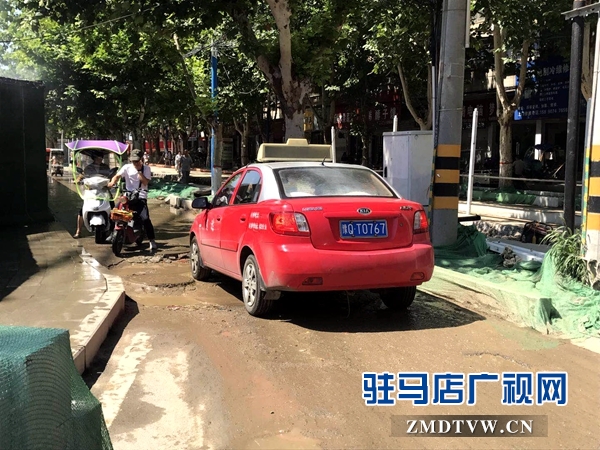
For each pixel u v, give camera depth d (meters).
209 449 3.46
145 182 10.01
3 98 11.61
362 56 24.25
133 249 10.38
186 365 4.77
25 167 12.20
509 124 19.62
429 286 7.21
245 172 6.93
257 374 4.56
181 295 7.15
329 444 3.52
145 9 11.39
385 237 5.62
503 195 18.27
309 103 30.69
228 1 11.71
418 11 15.20
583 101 21.83
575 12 7.03
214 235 7.11
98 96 22.12
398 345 5.19
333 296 6.94
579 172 23.70
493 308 6.27
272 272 5.53
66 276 7.31
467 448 3.47
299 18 16.59
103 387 4.35
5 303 5.98
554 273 6.25
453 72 8.73
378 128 33.75
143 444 3.51
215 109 18.17
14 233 11.09
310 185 6.09
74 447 2.29
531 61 23.56
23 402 1.95
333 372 4.59
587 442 3.55
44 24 19.70
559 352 5.00
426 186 10.05
